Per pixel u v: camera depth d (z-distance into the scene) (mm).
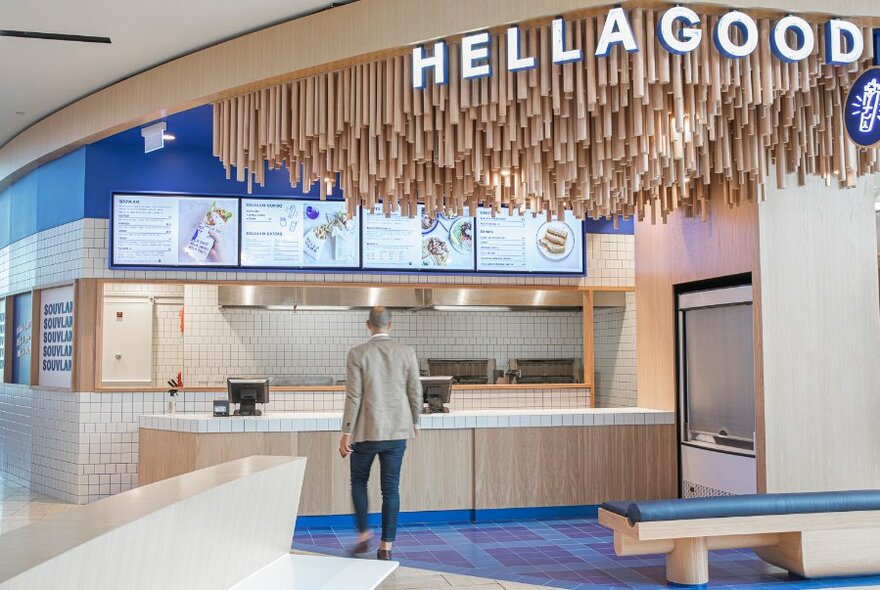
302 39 5469
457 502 7574
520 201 6680
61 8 5977
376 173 5469
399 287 9734
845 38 4785
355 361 5859
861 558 5508
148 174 9125
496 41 4934
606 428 7859
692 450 7727
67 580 2592
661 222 8242
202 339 11414
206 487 3756
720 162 5512
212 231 9219
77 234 9023
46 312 9805
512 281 10055
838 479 6660
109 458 8914
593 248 10391
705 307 7512
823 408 6676
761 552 5797
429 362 12016
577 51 4676
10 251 10867
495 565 5949
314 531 7156
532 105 4887
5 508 8586
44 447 9586
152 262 9070
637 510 5160
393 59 5266
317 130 5555
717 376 7359
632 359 10844
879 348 6832
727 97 4949
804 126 5359
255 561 4426
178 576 3447
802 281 6723
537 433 7746
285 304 10297
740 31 4773
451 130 5172
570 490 7773
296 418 7336
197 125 8266
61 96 8180
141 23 6168
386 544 5863
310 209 9469
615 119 5145
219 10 5844
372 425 5816
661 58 4637
